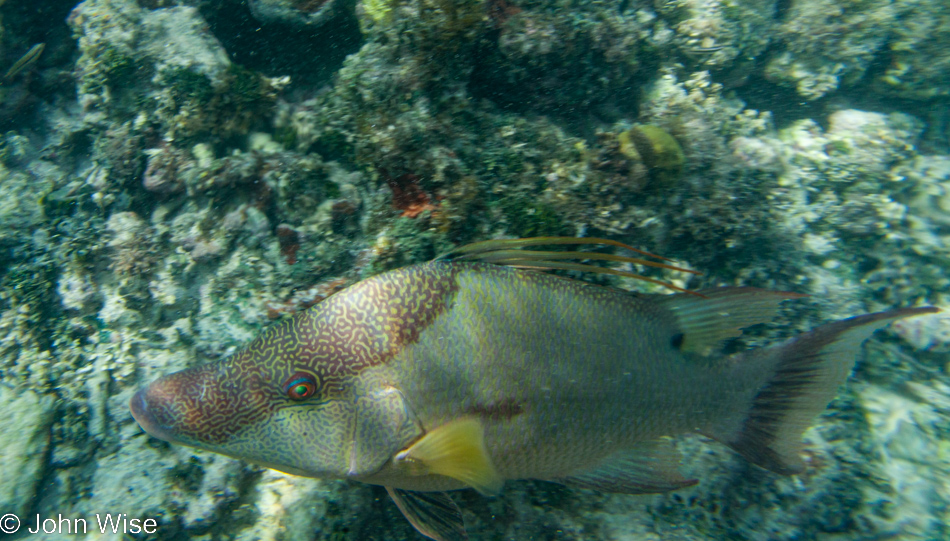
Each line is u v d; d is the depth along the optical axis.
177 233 0.56
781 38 0.82
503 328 0.31
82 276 0.54
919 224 0.72
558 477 0.35
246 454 0.31
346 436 0.31
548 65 0.59
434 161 0.49
